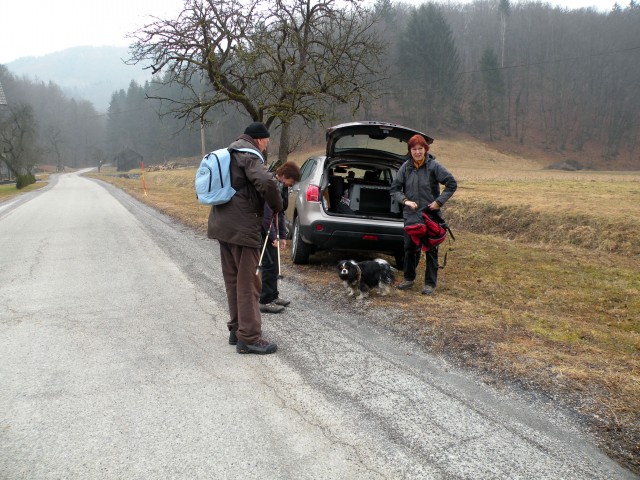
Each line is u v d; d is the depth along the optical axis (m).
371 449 2.79
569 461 2.69
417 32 83.12
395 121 87.31
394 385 3.58
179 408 3.25
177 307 5.59
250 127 4.09
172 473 2.57
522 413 3.18
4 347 4.36
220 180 3.90
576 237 10.54
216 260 8.23
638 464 2.67
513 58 105.62
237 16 11.41
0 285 6.68
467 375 3.74
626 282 6.99
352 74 12.76
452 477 2.54
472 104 97.00
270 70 12.11
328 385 3.58
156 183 44.28
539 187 20.70
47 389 3.53
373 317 5.07
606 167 82.44
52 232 12.02
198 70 12.31
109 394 3.45
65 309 5.53
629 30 94.62
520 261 8.34
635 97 92.50
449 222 14.42
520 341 4.33
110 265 7.91
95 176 73.12
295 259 7.49
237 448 2.79
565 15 105.25
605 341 4.58
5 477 2.54
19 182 43.25
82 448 2.80
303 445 2.83
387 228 6.55
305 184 7.32
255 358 4.09
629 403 3.20
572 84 99.12
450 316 4.98
